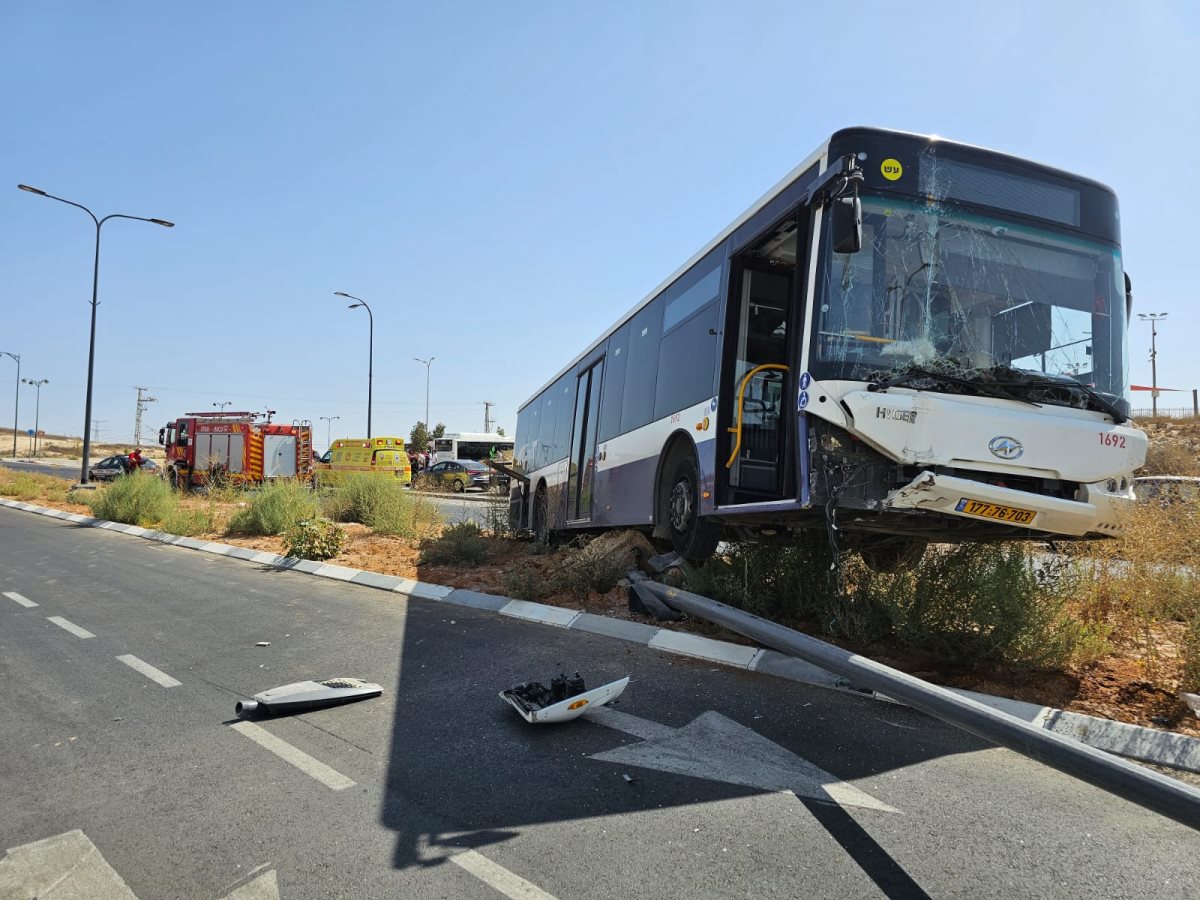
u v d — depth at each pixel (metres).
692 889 3.04
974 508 5.40
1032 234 6.25
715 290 8.16
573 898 2.99
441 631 7.66
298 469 34.22
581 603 8.55
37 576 11.39
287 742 4.72
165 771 4.30
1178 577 6.39
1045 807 3.82
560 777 4.13
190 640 7.38
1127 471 5.82
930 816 3.70
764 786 4.02
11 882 3.17
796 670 5.97
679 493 8.81
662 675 6.06
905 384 5.59
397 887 3.08
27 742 4.79
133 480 20.58
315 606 9.02
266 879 3.15
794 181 6.66
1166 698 5.28
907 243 5.94
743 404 7.55
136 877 3.20
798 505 5.88
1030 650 5.77
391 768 4.29
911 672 6.00
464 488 41.44
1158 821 3.69
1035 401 5.73
